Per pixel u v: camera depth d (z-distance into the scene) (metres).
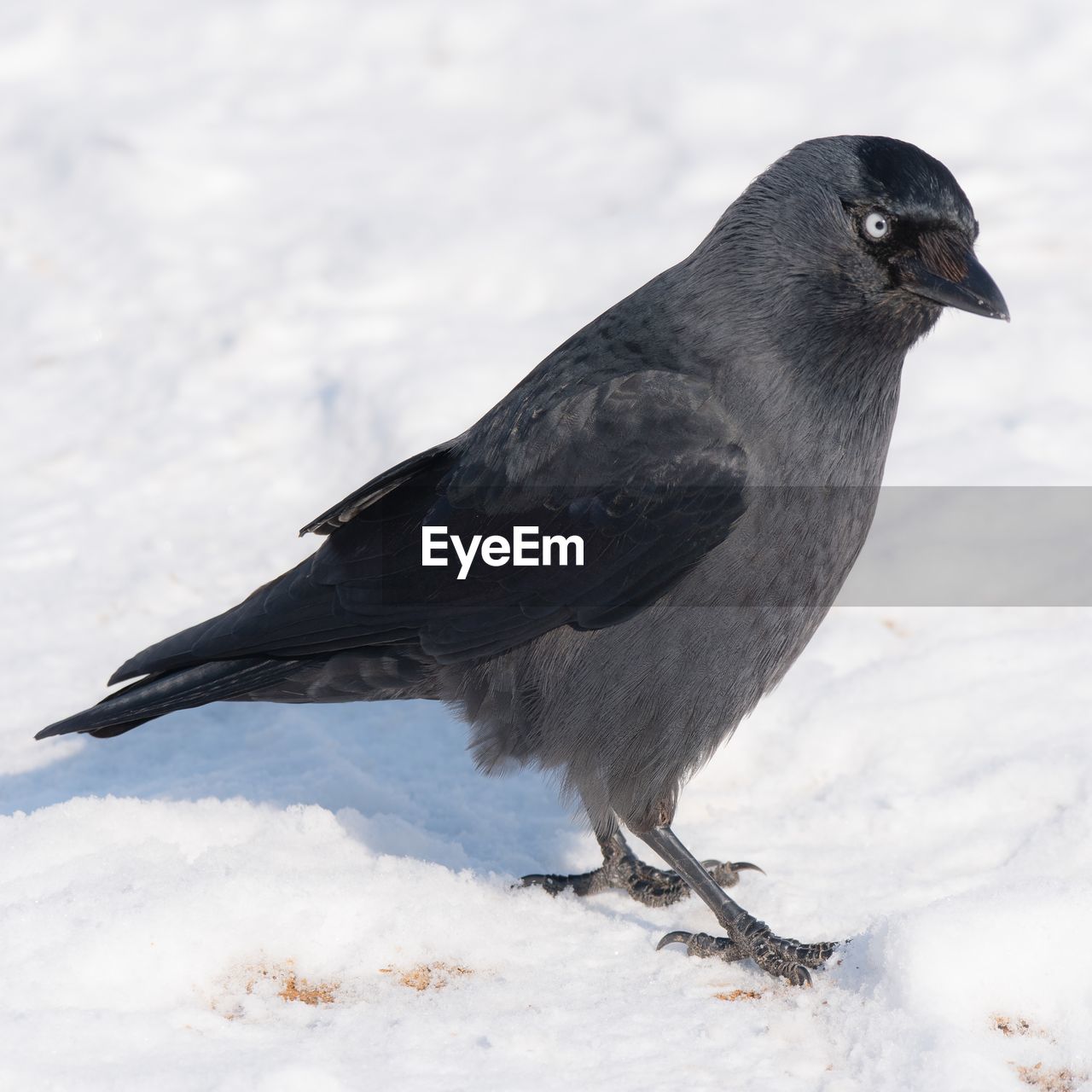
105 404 12.27
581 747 6.97
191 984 5.96
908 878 7.00
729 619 6.83
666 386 6.95
